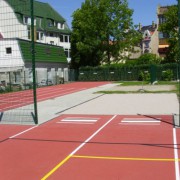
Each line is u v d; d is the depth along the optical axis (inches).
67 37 3034.0
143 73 2269.9
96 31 2406.5
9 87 1534.2
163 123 614.9
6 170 350.3
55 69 2327.8
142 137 498.3
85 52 2469.2
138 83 1982.0
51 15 2940.5
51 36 2864.2
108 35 2439.7
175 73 2126.0
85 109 853.8
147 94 1239.5
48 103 1012.5
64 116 738.8
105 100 1066.1
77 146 450.3
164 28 2313.0
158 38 3447.3
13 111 824.3
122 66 2363.4
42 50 2145.7
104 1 2380.7
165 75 2112.5
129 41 2460.6
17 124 639.8
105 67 2402.8
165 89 1435.8
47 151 427.2
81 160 380.5
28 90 1583.4
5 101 1098.7
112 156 394.0
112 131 552.1
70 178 318.0
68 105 948.0
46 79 2057.1
